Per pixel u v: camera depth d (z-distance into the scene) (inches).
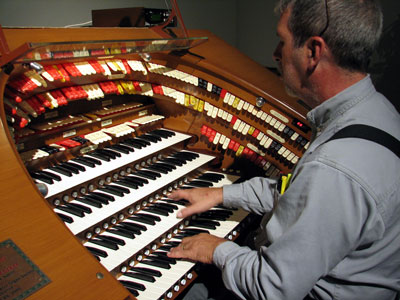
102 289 34.5
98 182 61.6
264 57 174.6
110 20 87.0
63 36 60.3
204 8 155.6
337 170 37.2
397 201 38.5
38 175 56.7
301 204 39.5
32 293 32.1
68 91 59.9
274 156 77.9
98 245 53.5
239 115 76.8
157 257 55.7
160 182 66.9
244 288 44.5
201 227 64.7
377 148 38.0
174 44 68.2
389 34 129.0
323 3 38.5
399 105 133.1
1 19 91.5
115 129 71.6
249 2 171.0
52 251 36.2
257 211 64.2
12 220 37.4
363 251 41.3
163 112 83.9
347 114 41.3
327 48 39.6
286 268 39.2
